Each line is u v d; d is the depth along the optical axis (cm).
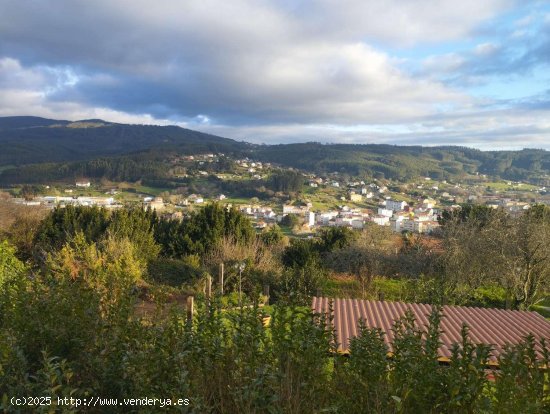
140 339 306
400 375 265
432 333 280
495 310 927
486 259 1491
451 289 1505
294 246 1936
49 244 1619
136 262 1003
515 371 243
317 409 256
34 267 1178
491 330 775
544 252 1372
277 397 236
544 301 1650
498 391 238
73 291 367
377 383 266
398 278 1759
